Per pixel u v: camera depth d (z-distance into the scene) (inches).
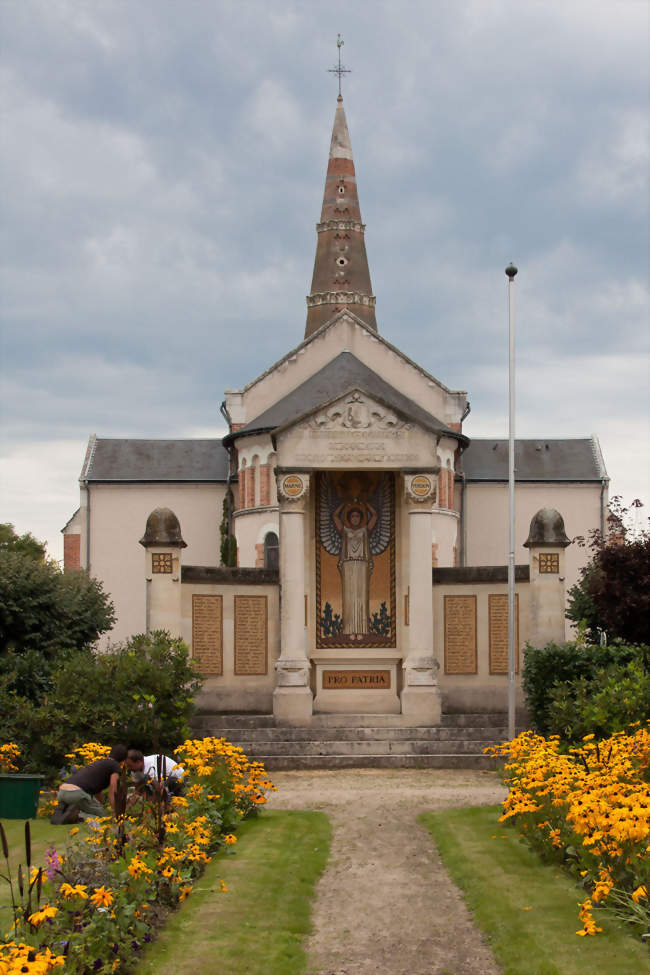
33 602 1251.8
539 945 397.4
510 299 1040.8
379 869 550.6
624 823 408.2
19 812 689.6
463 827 642.8
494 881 498.9
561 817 519.5
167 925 436.5
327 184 2723.9
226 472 2365.9
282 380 2133.4
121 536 2340.1
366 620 1129.4
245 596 1109.7
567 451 2417.6
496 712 1090.7
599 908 431.8
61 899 379.6
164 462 2395.4
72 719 830.5
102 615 1487.5
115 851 454.3
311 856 573.3
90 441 2433.6
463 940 427.8
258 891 490.6
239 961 394.0
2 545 2610.7
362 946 422.6
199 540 2338.8
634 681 853.8
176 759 791.1
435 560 2059.5
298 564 1067.3
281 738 1013.8
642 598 1047.6
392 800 778.8
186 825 529.7
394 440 1080.8
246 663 1101.7
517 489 2345.0
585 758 667.4
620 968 365.7
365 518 1141.7
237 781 678.5
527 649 962.7
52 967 305.4
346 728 1023.6
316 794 813.2
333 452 1078.4
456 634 1114.1
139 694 852.0
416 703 1048.8
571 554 2332.7
